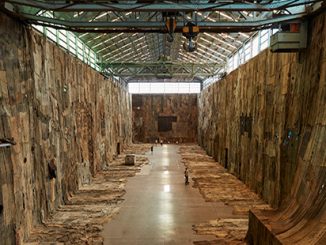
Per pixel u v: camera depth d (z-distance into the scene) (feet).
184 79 77.87
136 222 20.97
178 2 16.29
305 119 18.04
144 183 32.76
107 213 22.85
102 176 36.45
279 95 22.58
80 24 18.80
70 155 27.58
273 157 23.66
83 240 17.94
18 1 14.93
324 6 15.53
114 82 53.36
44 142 21.54
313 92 17.16
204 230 19.47
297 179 17.15
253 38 35.81
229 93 40.27
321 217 12.88
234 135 37.09
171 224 20.58
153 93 78.18
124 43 43.29
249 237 17.46
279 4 16.17
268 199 24.85
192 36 18.83
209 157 52.75
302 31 17.80
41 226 20.13
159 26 18.81
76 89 29.84
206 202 25.66
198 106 75.61
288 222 14.90
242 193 28.37
